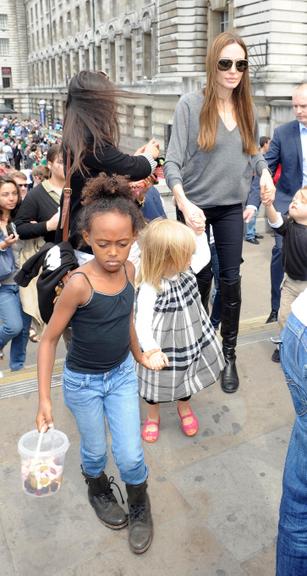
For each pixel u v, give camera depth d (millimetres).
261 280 7203
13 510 2566
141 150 2633
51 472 2174
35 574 2232
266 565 2281
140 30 33406
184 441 3080
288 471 1839
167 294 2742
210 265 3648
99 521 2514
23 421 3215
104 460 2436
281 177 4617
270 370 3826
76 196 2490
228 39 2939
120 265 2023
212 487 2727
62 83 57250
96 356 2191
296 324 1640
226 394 3535
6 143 37094
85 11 46000
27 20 73750
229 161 3246
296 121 4469
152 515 2543
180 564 2289
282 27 18109
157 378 2828
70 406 2312
